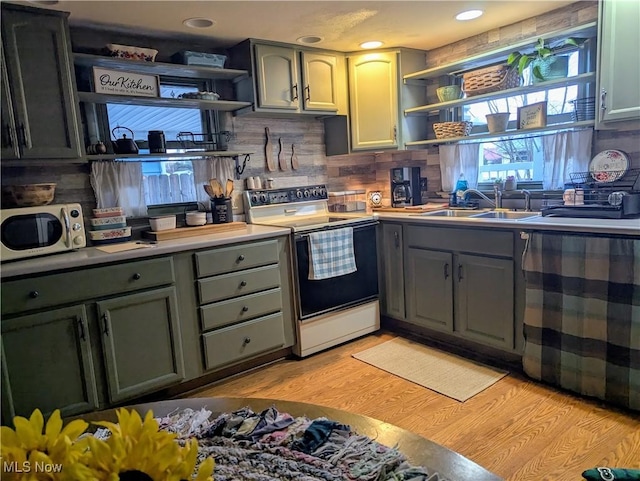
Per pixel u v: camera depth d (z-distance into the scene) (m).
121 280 2.29
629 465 1.78
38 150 2.29
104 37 2.77
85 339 2.21
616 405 2.19
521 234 2.44
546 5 2.71
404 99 3.48
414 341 3.22
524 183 3.16
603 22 2.41
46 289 2.08
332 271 3.07
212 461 0.63
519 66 2.82
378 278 3.43
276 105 3.16
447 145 3.47
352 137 3.59
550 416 2.16
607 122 2.47
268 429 1.03
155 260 2.39
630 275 2.04
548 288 2.34
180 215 3.07
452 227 2.87
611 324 2.13
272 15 2.60
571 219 2.41
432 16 2.78
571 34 2.63
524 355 2.51
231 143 3.31
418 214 3.25
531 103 3.03
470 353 2.95
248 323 2.78
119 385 2.32
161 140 2.83
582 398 2.30
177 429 1.05
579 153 2.76
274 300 2.88
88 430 1.09
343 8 2.55
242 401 1.21
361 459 0.91
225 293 2.66
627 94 2.37
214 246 2.60
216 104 2.99
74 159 2.43
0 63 1.87
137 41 2.88
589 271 2.17
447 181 3.52
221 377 2.80
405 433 1.02
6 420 2.00
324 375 2.76
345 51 3.47
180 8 2.42
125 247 2.46
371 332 3.41
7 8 2.16
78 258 2.18
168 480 0.59
